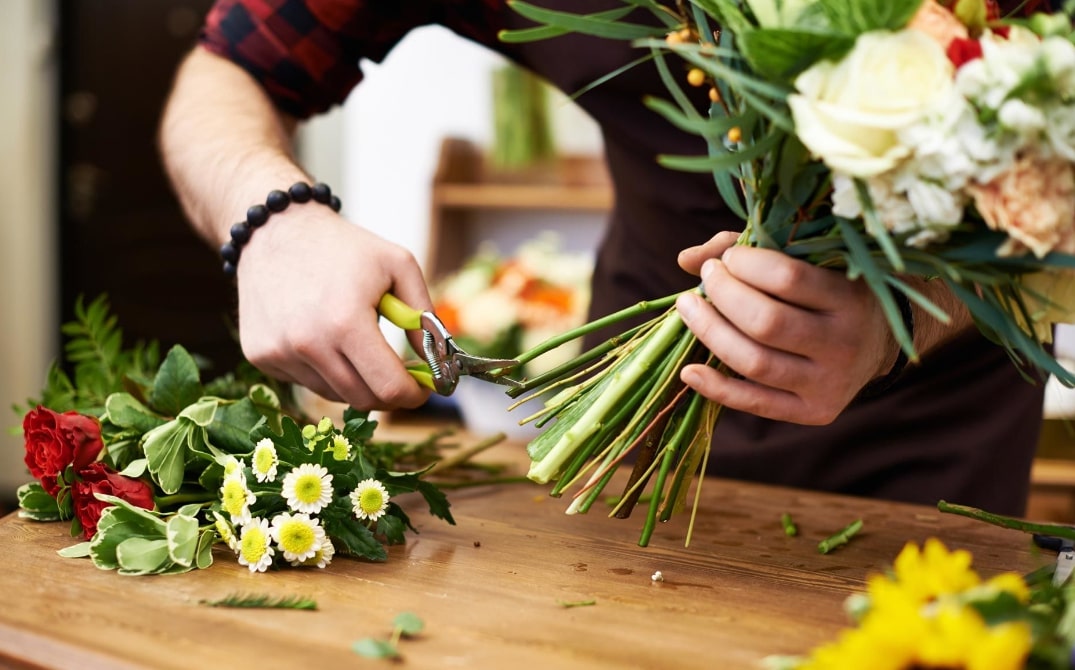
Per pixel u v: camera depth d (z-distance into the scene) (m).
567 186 2.16
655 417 0.75
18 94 2.75
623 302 1.14
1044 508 1.56
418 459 1.00
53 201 2.82
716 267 0.69
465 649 0.63
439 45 2.47
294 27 1.03
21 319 2.80
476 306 1.78
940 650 0.53
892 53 0.60
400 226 2.56
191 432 0.78
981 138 0.60
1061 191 0.61
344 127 2.63
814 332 0.67
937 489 1.04
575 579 0.74
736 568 0.77
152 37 2.86
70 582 0.70
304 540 0.73
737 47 0.66
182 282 2.96
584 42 1.00
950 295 0.75
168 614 0.66
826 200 0.67
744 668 0.62
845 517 0.90
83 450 0.78
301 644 0.63
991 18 0.65
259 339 0.83
